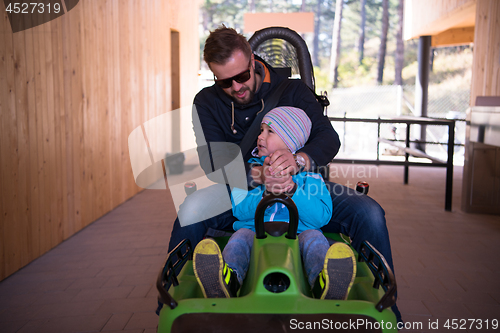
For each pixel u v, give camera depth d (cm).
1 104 271
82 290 258
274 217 180
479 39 504
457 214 437
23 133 297
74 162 378
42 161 323
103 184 446
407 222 404
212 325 121
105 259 312
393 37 3206
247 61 200
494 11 480
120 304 238
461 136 1053
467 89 2264
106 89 454
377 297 142
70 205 371
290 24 767
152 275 280
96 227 400
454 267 290
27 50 301
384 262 140
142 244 345
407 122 462
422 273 280
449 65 2391
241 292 154
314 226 185
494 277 273
